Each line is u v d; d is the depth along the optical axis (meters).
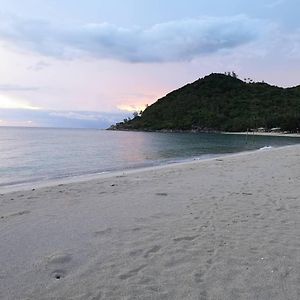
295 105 150.62
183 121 156.50
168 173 13.54
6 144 42.97
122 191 9.32
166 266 4.07
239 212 6.68
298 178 11.20
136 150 36.56
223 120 149.38
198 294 3.37
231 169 14.43
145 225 5.85
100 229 5.61
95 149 37.03
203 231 5.46
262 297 3.30
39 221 6.10
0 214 6.64
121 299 3.27
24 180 13.98
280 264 4.10
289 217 6.26
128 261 4.23
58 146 40.94
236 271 3.91
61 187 10.15
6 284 3.59
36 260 4.25
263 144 54.75
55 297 3.31
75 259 4.30
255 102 162.12
